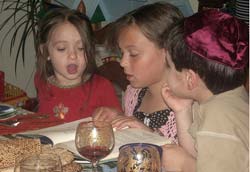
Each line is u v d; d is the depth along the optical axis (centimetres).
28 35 369
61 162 115
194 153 149
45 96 214
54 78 213
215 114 124
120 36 173
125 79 226
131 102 190
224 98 128
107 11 279
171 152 136
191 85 134
